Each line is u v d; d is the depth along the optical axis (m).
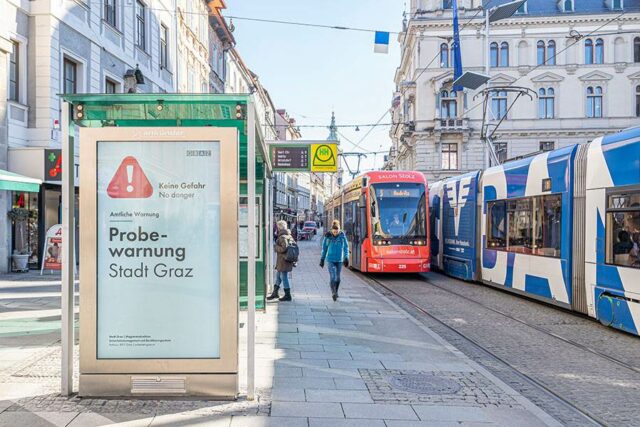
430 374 6.14
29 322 8.80
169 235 5.05
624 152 8.55
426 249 16.42
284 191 62.97
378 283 15.82
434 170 44.66
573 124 44.16
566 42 44.06
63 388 5.11
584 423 4.92
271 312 10.14
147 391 5.03
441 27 44.56
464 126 43.88
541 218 11.33
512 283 12.65
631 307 8.23
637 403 5.52
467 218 15.59
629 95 44.00
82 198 5.00
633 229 8.26
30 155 14.92
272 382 5.67
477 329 9.20
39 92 15.62
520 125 44.47
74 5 16.91
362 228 16.88
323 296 12.43
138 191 5.04
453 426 4.58
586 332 8.97
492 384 5.81
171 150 5.07
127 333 5.03
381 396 5.31
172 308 5.04
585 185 9.71
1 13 14.29
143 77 22.34
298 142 14.93
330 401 5.12
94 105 5.29
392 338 7.98
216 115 5.68
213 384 5.06
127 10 20.91
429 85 44.81
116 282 5.04
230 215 5.05
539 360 7.20
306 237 47.91
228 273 5.05
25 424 4.41
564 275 10.30
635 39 43.88
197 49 31.22
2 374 5.87
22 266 15.34
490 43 44.50
